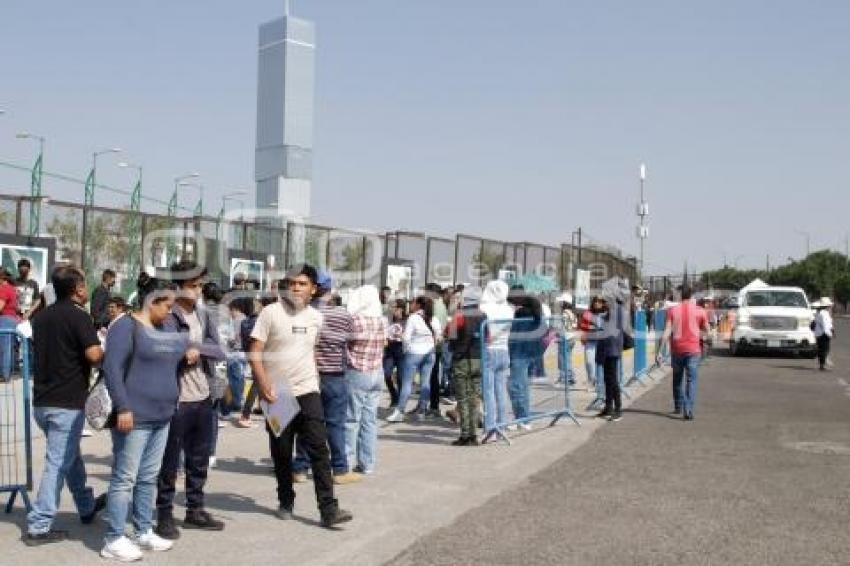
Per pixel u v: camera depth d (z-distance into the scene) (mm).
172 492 6453
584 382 18953
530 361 12281
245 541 6422
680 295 13789
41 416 6352
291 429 7078
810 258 109062
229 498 7852
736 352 28406
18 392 9609
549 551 6211
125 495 5926
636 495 8047
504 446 10836
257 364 6895
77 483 6734
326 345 8359
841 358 27938
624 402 15844
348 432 8945
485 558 6031
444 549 6242
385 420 13328
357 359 8875
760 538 6609
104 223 19219
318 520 7074
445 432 12133
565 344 13211
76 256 17000
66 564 5773
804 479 8820
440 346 13688
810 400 16031
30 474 7176
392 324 13992
